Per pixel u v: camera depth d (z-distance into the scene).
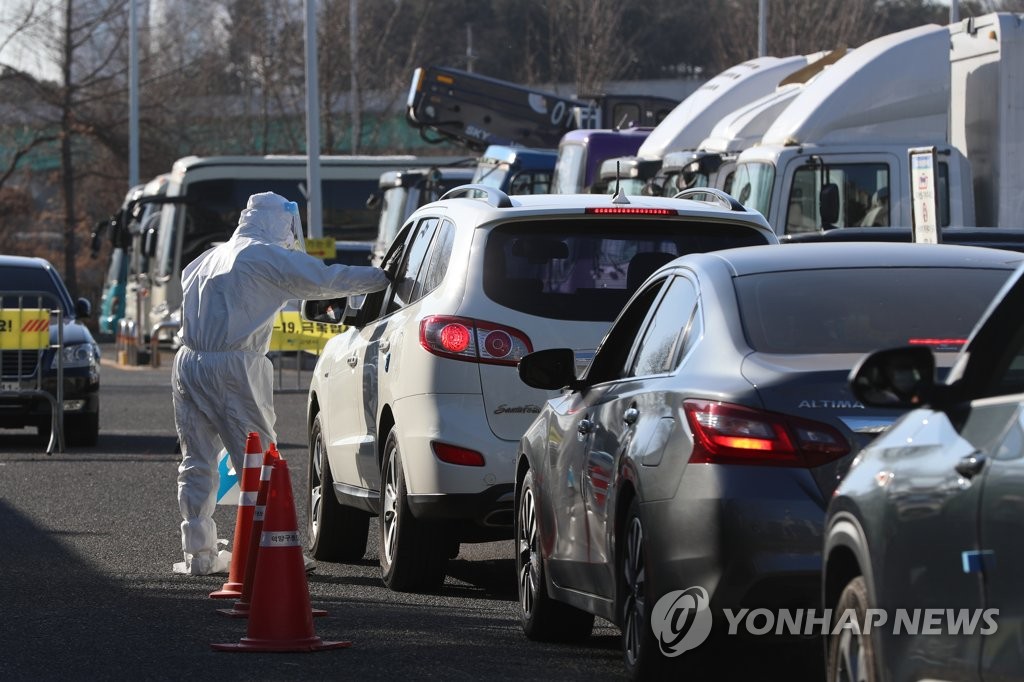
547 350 21.95
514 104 89.88
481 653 22.17
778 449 16.59
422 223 29.11
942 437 13.06
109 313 133.25
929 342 18.02
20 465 46.84
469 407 25.22
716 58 158.88
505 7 186.62
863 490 14.03
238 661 21.48
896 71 53.91
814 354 17.69
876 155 53.25
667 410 18.19
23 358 51.94
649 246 25.56
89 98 164.75
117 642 22.80
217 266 28.30
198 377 28.16
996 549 11.96
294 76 157.88
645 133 71.50
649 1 190.25
